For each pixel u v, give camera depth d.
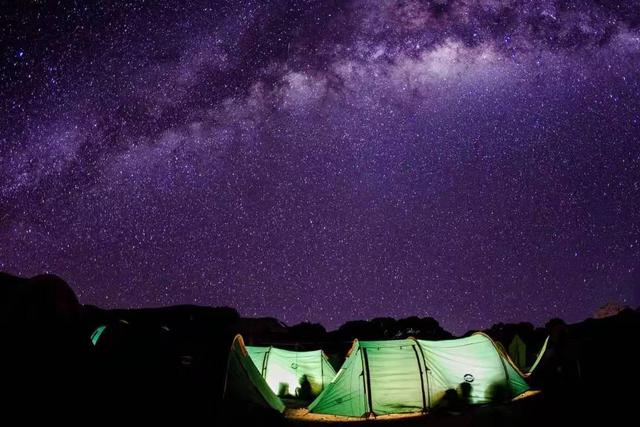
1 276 5.25
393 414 10.61
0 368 4.54
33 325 4.86
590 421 7.39
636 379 8.56
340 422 9.91
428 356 11.30
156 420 5.85
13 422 4.35
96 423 4.96
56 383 4.74
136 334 6.88
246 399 9.02
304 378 13.63
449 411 10.35
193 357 7.91
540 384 11.73
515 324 23.48
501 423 8.43
